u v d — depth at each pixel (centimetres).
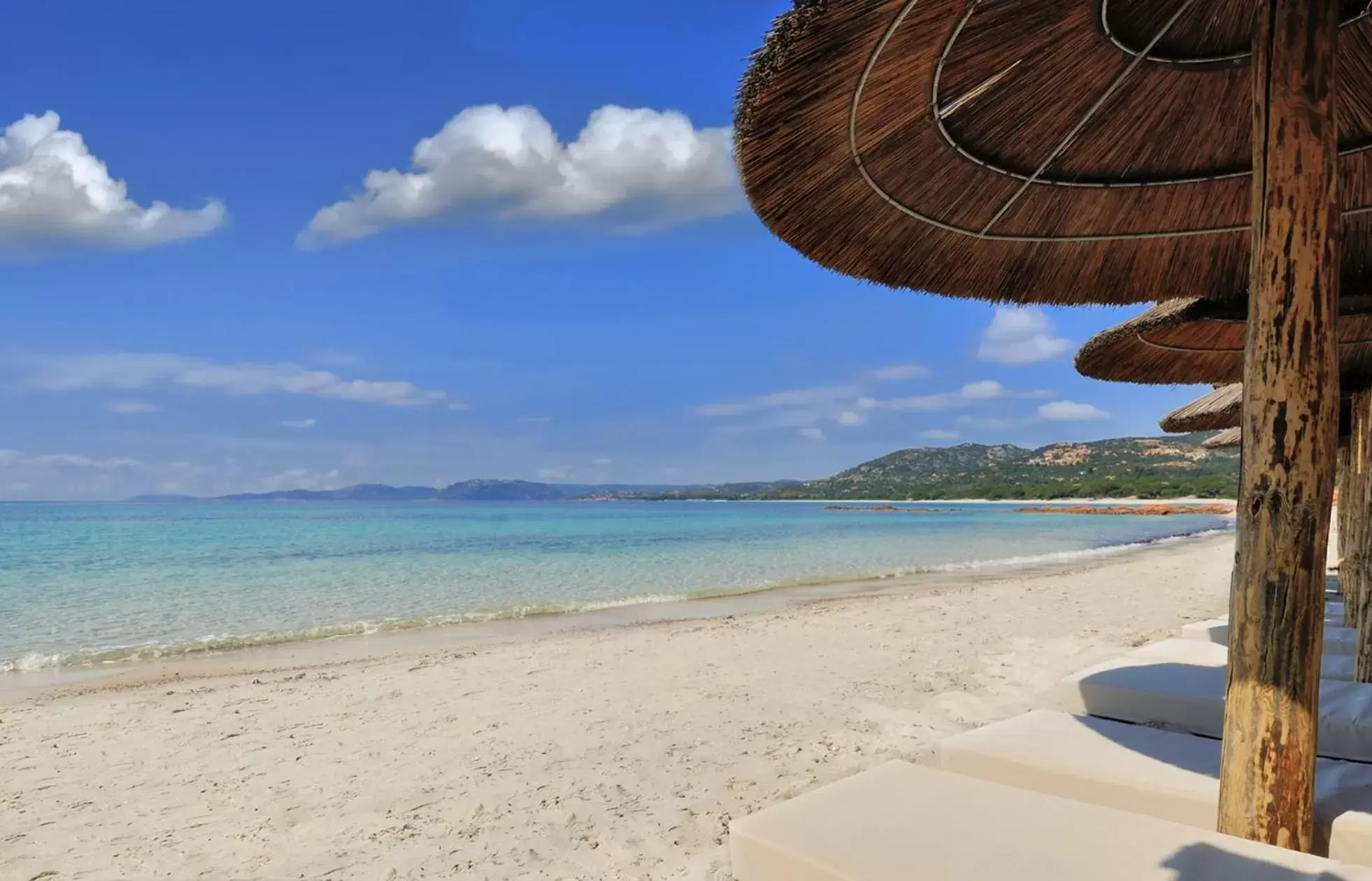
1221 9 230
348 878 310
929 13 198
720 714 527
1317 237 191
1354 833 231
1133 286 336
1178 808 265
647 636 841
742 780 404
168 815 375
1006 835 226
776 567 1819
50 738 501
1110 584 1300
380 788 404
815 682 614
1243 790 212
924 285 319
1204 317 362
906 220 289
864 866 210
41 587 1460
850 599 1164
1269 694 205
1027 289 333
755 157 234
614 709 544
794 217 267
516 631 923
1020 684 600
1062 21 223
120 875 315
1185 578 1394
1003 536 3127
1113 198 299
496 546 2588
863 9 186
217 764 446
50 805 389
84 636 950
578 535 3306
